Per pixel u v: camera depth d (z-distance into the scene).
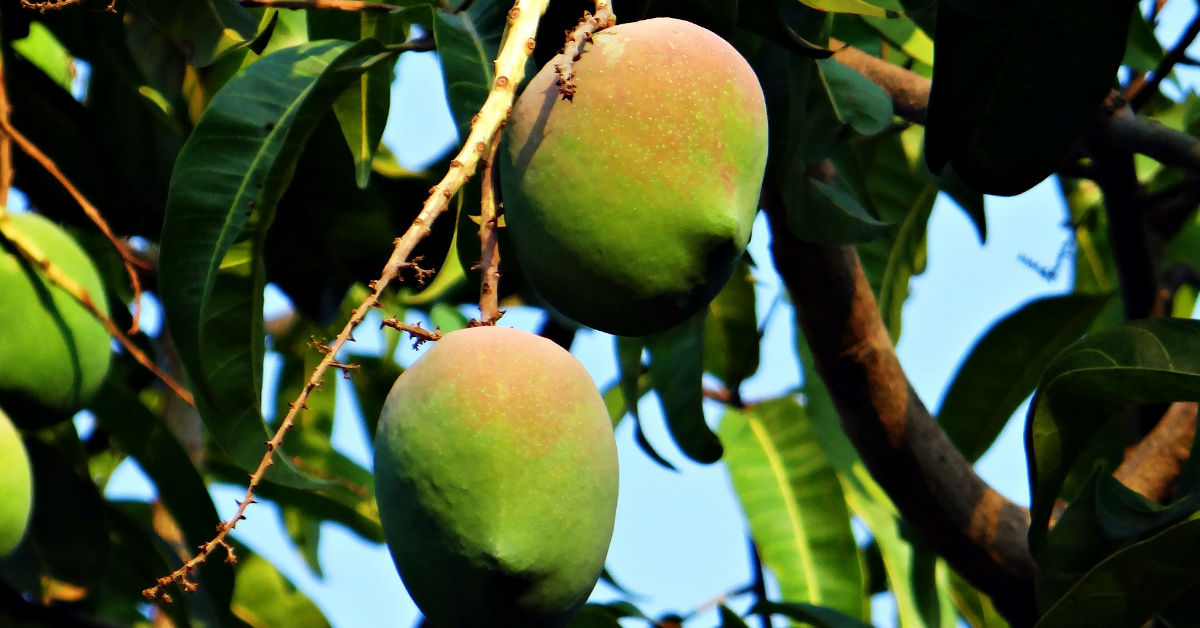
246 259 2.28
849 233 2.34
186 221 2.28
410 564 2.17
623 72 2.18
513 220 2.19
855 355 2.44
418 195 2.43
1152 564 2.23
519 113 2.19
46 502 2.37
